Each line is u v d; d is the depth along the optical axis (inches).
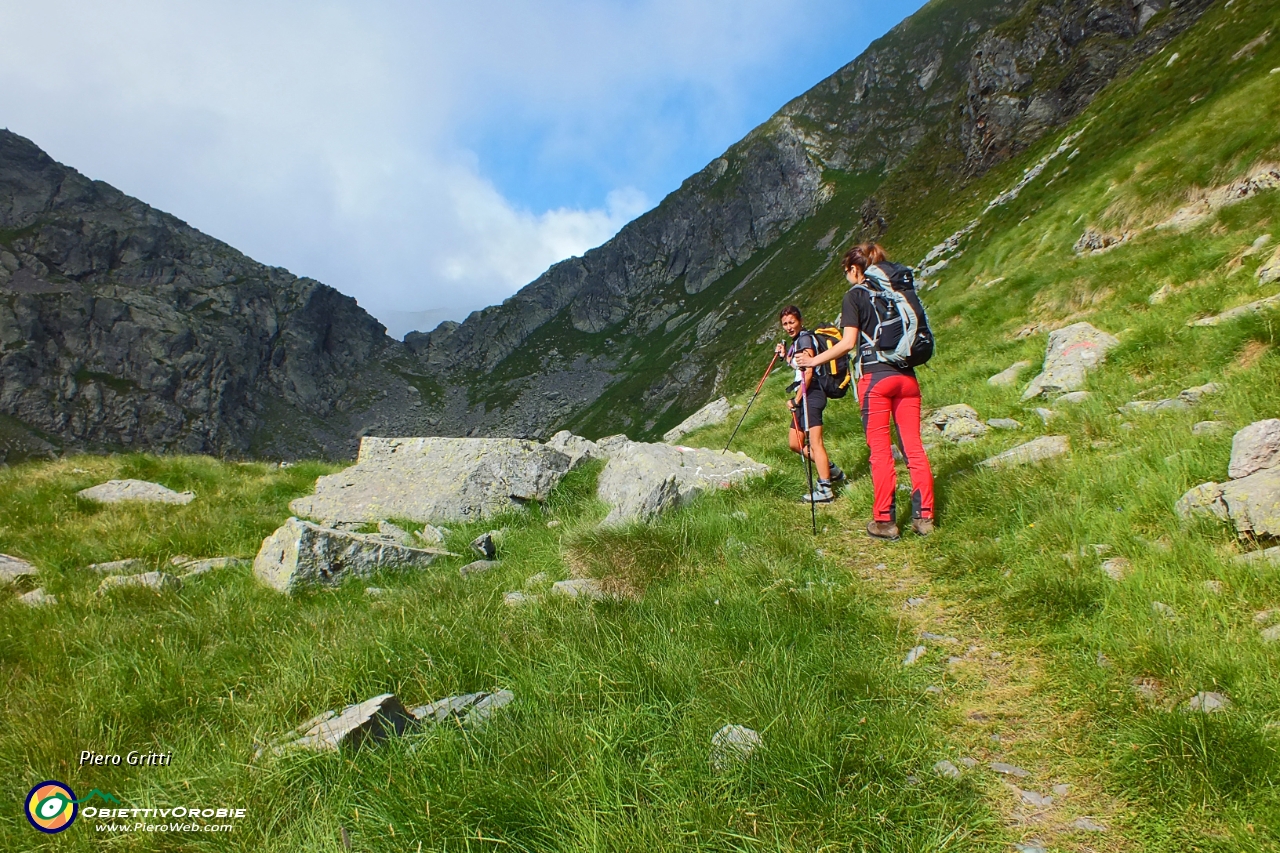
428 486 366.3
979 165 2874.0
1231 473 173.0
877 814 99.2
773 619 165.9
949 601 177.8
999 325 652.7
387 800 103.4
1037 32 3016.7
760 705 126.3
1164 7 2534.5
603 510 308.8
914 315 227.6
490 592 213.5
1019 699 131.3
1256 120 689.0
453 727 124.3
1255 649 120.4
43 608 201.9
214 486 434.9
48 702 143.3
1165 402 271.6
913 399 233.9
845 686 136.2
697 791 105.0
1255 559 143.3
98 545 281.0
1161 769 103.6
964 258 1670.8
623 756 114.0
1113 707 119.7
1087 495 198.7
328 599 220.4
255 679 155.3
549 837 98.0
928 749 118.6
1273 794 93.1
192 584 234.4
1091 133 1632.6
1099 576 158.7
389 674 150.6
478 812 100.9
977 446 306.8
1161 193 742.5
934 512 238.2
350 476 388.5
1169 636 129.3
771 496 314.2
